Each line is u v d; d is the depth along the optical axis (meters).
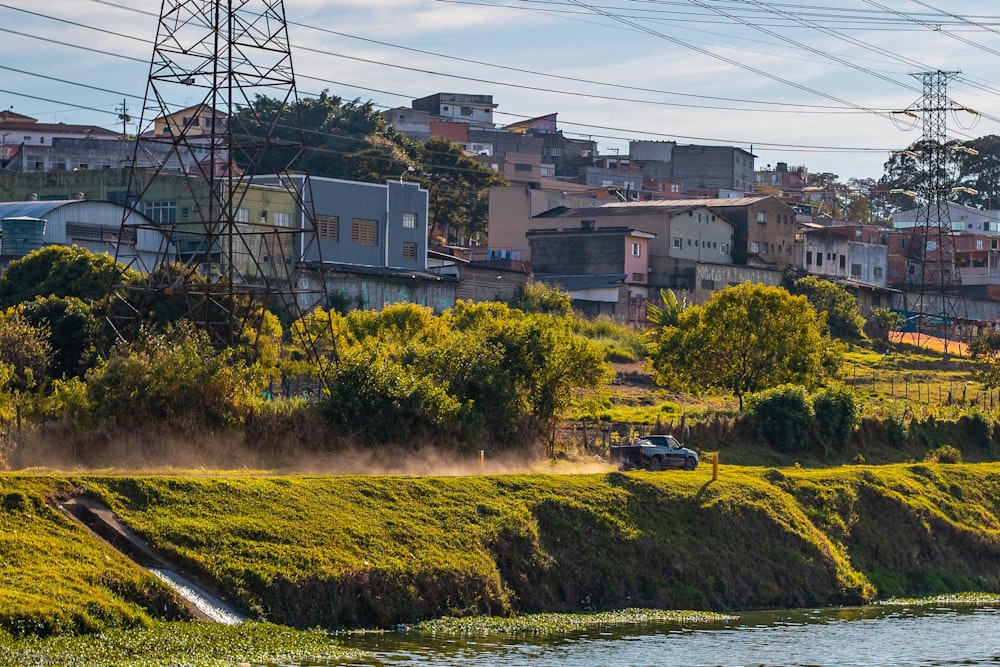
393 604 62.28
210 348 84.38
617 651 60.06
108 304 94.12
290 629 57.31
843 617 75.12
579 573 72.31
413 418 85.38
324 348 109.75
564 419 110.94
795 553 82.81
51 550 54.56
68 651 48.59
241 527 61.88
